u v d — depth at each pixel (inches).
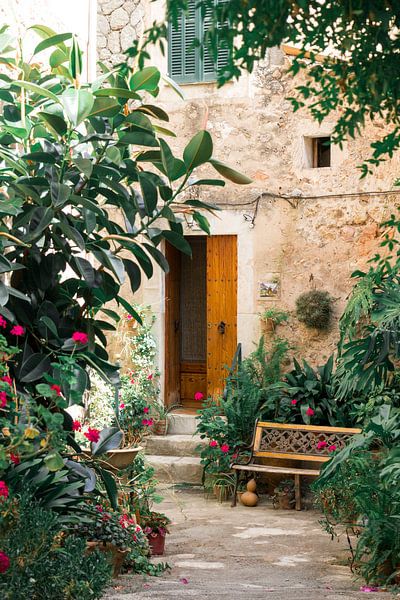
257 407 354.0
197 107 381.7
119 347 387.5
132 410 317.1
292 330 365.4
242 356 374.0
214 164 180.5
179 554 246.7
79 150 206.8
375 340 217.9
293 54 318.7
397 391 300.4
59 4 267.6
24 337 179.2
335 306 358.6
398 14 94.1
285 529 286.0
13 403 151.4
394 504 208.2
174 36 383.2
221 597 165.9
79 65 193.9
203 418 348.8
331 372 345.1
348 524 245.6
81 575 137.6
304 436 333.4
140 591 175.0
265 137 371.9
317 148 373.1
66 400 159.2
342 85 97.7
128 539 201.5
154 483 253.9
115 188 180.4
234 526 290.2
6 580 122.9
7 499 135.0
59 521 153.5
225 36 91.4
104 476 183.6
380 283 248.7
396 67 96.3
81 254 289.4
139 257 192.1
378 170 351.6
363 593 184.2
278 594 175.2
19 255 183.5
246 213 373.7
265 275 370.9
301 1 88.4
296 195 366.0
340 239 358.6
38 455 156.1
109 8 389.7
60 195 166.6
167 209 184.4
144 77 185.2
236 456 333.7
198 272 456.8
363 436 229.0
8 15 228.5
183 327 456.8
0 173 183.5
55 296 186.7
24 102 194.5
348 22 94.3
